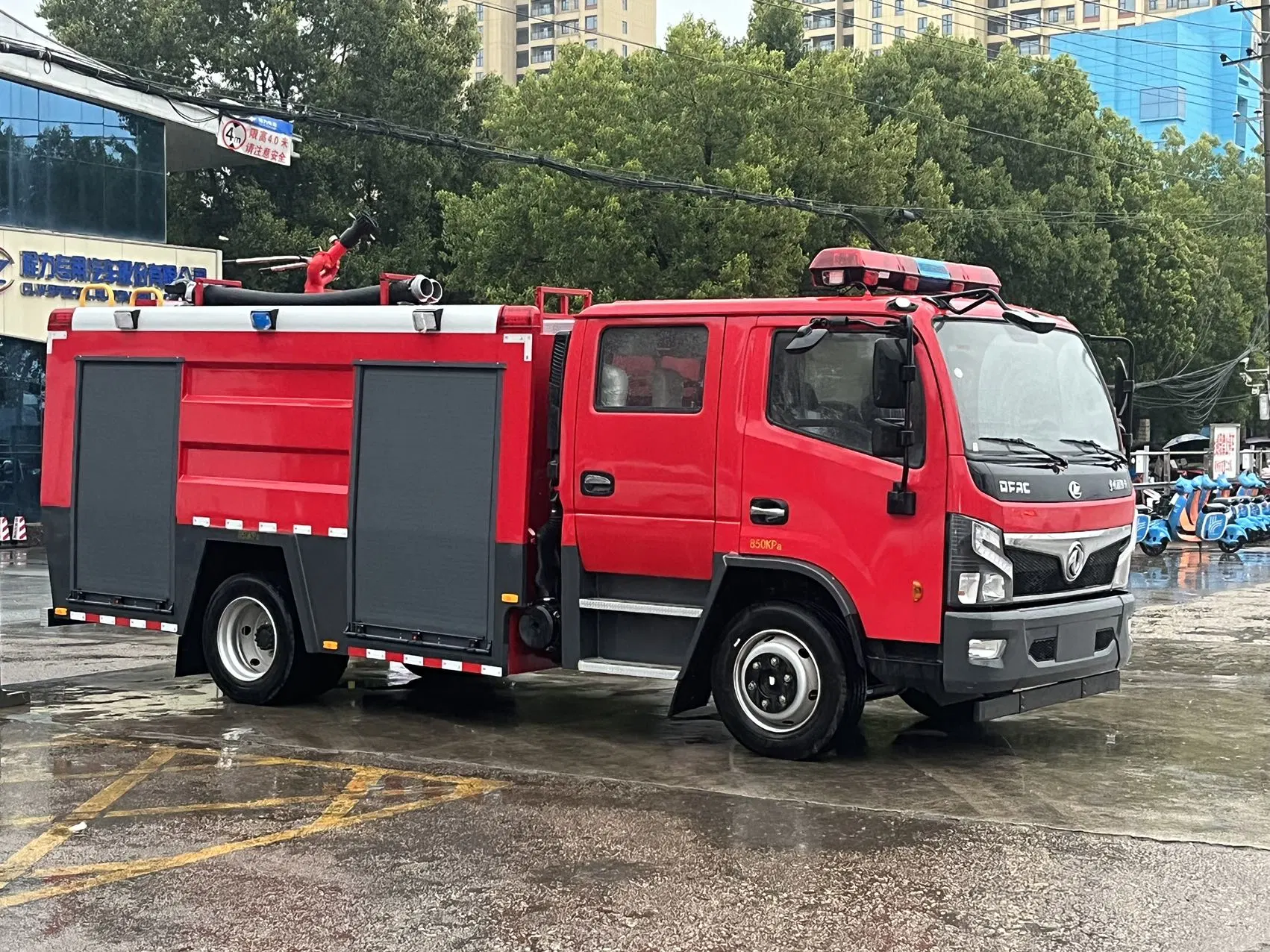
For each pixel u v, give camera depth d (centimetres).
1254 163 6925
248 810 714
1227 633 1434
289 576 977
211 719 959
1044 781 779
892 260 863
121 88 3014
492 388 890
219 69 4175
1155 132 10538
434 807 718
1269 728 934
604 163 3222
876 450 765
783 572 823
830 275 851
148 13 4162
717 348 828
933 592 767
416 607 920
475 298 3475
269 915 555
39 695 1058
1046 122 4431
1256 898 572
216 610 1017
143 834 670
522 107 3550
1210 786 768
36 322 2903
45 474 1091
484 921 546
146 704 1019
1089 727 934
